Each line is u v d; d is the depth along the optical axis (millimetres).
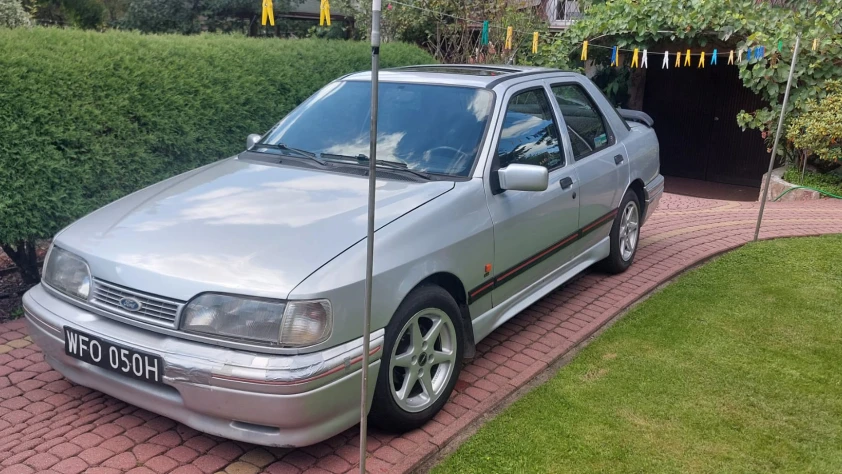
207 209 3502
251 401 2832
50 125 4922
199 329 2918
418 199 3604
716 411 3729
